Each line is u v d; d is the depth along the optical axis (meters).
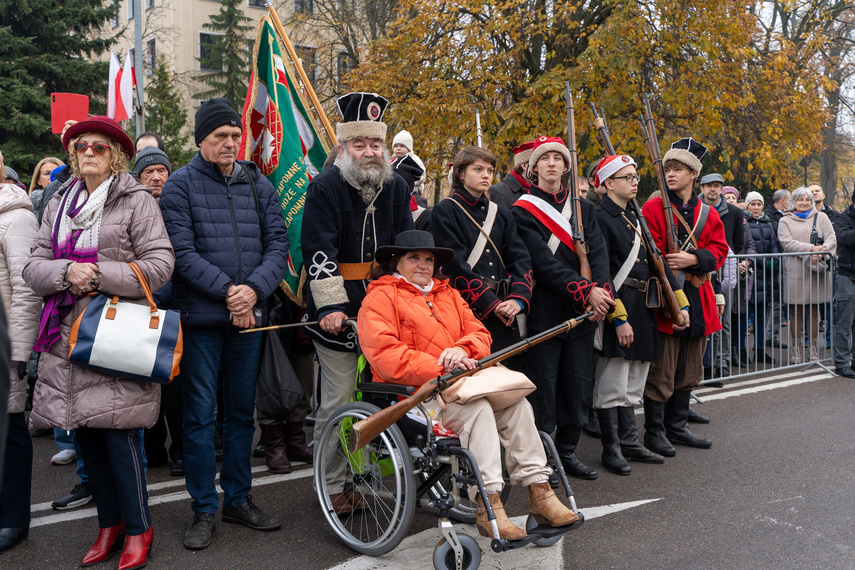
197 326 3.64
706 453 5.21
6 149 19.61
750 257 7.68
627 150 14.33
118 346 3.23
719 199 7.61
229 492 3.89
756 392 7.12
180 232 3.65
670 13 13.49
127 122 21.42
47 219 3.45
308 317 4.11
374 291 3.67
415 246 3.64
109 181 3.41
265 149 5.09
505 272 4.50
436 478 3.46
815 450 5.22
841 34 22.55
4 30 19.92
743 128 15.96
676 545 3.63
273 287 3.79
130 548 3.38
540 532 3.22
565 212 4.74
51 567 3.42
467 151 4.42
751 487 4.48
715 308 5.39
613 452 4.88
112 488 3.48
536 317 4.57
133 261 3.38
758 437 5.57
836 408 6.43
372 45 15.74
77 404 3.24
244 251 3.81
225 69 31.53
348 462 3.80
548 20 14.73
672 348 5.18
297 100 5.32
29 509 3.69
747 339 7.68
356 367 4.04
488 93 14.43
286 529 3.86
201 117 3.79
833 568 3.38
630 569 3.36
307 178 5.01
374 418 3.14
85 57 23.39
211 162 3.82
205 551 3.58
